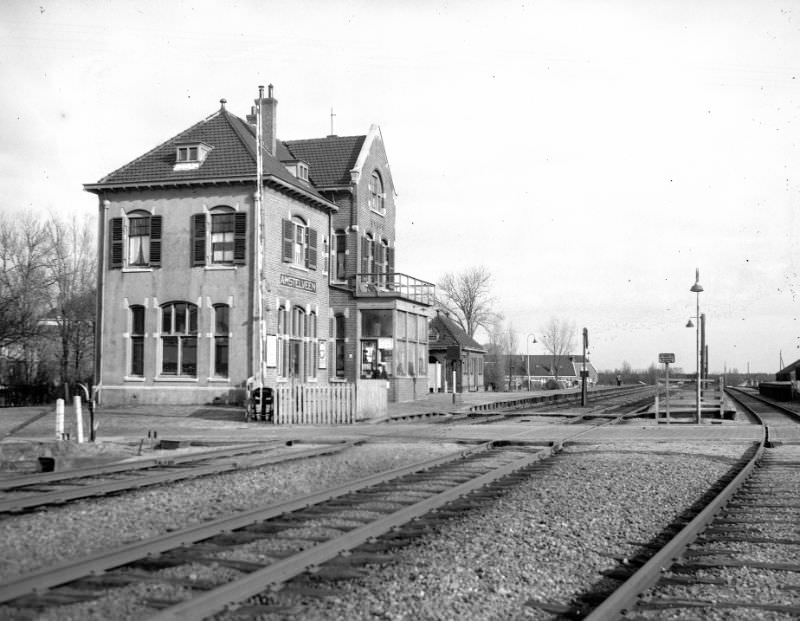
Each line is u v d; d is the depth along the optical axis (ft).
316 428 84.69
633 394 237.66
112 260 109.09
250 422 90.53
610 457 55.57
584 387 147.33
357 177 128.36
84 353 169.48
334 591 20.90
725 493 36.09
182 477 43.24
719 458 55.62
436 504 33.50
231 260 105.91
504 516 32.14
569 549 26.73
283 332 109.91
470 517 31.81
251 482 42.32
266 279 105.40
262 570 20.80
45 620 18.71
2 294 149.28
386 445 65.05
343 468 49.93
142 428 83.30
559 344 406.82
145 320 107.55
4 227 156.25
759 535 29.17
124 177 108.99
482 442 66.03
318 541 27.07
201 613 18.29
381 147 139.33
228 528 28.35
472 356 232.73
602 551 26.55
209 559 24.04
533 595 21.48
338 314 125.59
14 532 28.99
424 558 24.86
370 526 27.02
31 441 61.31
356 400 93.91
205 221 106.22
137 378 107.14
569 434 76.38
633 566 24.73
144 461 48.65
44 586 20.65
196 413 97.76
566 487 40.60
